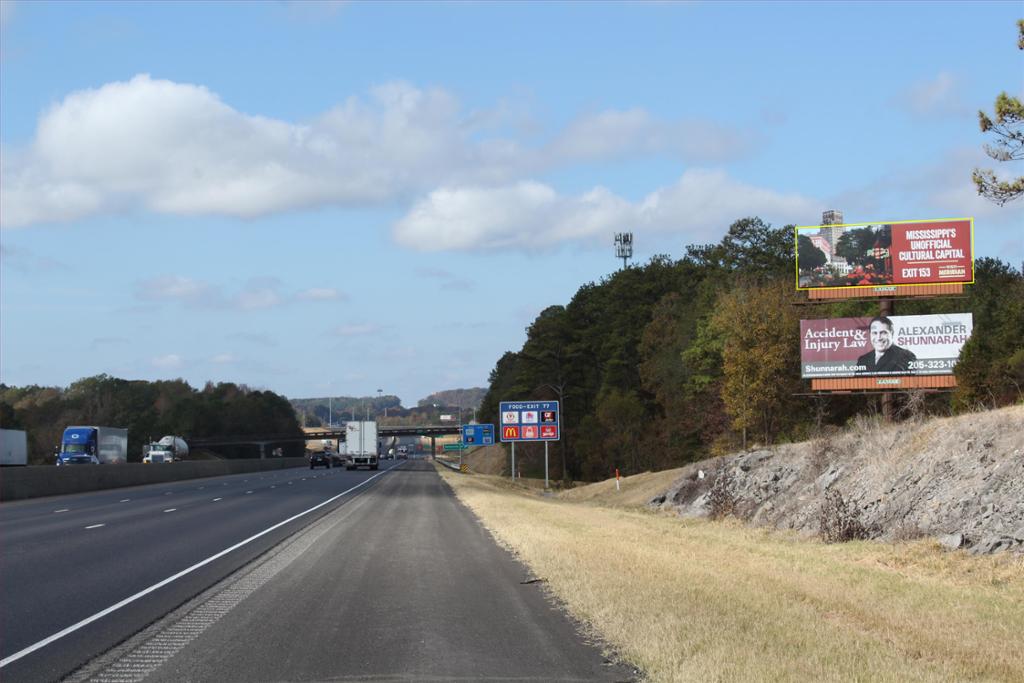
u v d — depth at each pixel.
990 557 14.98
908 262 39.19
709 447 74.25
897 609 11.61
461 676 8.25
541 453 111.69
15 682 8.06
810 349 39.22
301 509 32.75
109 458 77.44
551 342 113.81
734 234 94.88
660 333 92.38
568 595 12.33
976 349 30.31
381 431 195.50
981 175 20.97
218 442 178.50
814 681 7.63
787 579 14.29
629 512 38.88
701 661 8.31
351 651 9.27
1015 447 18.52
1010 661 8.74
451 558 17.53
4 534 22.62
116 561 16.95
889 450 24.30
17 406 189.62
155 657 9.02
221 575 15.00
